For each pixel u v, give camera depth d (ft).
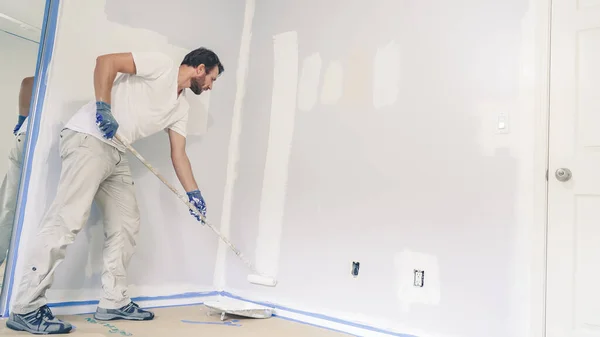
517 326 6.60
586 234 6.31
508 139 7.06
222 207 10.50
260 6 11.01
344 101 9.10
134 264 8.89
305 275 9.04
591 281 6.20
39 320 6.49
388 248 8.05
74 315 7.87
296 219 9.40
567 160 6.55
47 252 6.61
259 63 10.72
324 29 9.69
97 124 6.98
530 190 6.75
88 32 8.31
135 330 7.09
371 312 8.07
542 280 6.48
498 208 7.01
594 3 6.61
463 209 7.35
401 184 8.09
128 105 7.62
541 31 6.96
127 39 8.86
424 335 7.43
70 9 8.11
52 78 7.86
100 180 7.25
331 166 9.07
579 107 6.56
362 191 8.56
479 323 6.93
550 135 6.72
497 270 6.89
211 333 7.29
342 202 8.79
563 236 6.45
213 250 10.31
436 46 8.04
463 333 7.06
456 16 7.88
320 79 9.56
